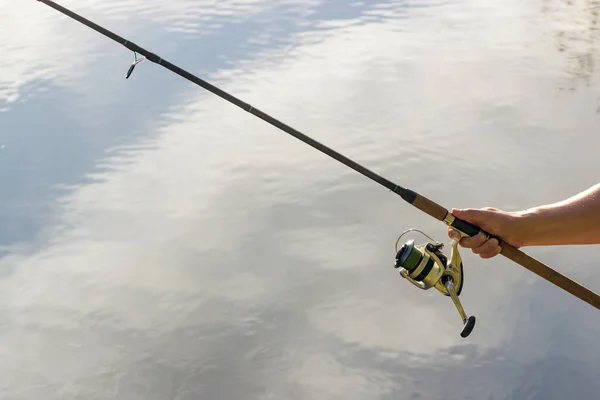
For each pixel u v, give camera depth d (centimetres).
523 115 433
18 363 287
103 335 298
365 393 267
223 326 298
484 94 458
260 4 610
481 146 407
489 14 585
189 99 466
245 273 325
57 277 331
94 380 278
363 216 358
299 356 283
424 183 378
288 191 378
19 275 333
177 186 388
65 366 285
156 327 300
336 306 305
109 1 629
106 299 316
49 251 348
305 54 519
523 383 266
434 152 402
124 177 395
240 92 468
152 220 363
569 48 514
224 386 273
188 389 273
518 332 285
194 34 551
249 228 353
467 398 263
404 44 532
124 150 418
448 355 278
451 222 151
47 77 496
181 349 289
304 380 273
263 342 290
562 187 372
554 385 264
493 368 272
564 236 144
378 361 278
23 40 552
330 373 276
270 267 329
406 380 271
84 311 311
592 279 306
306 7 605
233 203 371
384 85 473
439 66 498
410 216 358
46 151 420
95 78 495
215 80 483
